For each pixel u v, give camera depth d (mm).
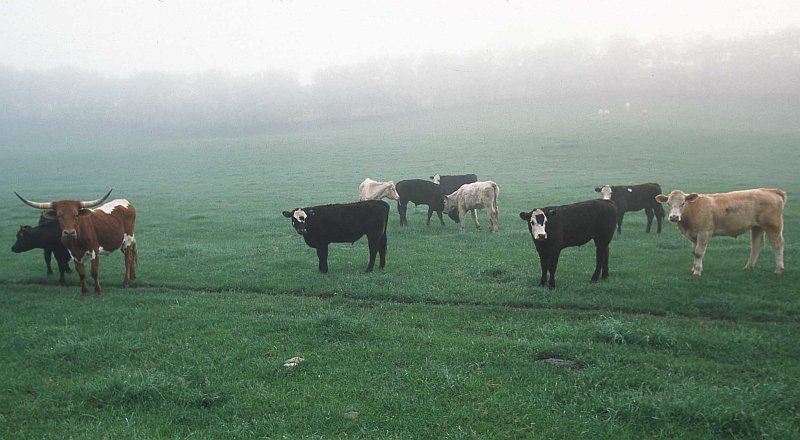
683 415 6352
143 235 21203
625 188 18875
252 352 8695
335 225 13594
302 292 12422
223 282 13242
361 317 10203
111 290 13125
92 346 8906
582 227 11914
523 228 20203
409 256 15586
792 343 8398
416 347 8750
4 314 11188
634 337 8719
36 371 8203
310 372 7910
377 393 7211
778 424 6191
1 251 18406
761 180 31797
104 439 6203
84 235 12133
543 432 6234
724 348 8336
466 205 19922
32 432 6484
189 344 9047
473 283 12344
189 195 35094
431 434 6266
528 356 8250
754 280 11914
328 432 6352
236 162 57500
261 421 6590
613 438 6086
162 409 6926
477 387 7305
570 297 11109
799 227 18406
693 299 10703
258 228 21891
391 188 21578
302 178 42281
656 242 17156
